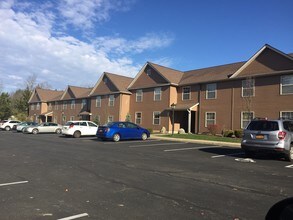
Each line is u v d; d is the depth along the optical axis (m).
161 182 7.88
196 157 13.05
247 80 26.14
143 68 37.47
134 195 6.59
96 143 19.86
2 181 7.82
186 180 8.16
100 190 6.99
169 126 33.16
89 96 46.41
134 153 14.30
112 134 21.62
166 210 5.58
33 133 33.38
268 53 25.47
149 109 36.09
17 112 69.75
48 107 62.78
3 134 30.48
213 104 29.77
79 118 51.91
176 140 22.98
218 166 10.57
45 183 7.62
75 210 5.53
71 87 55.34
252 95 26.25
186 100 32.78
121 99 39.53
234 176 8.75
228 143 19.61
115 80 41.84
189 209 5.65
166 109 33.03
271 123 12.43
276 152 12.02
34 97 67.56
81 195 6.54
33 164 10.56
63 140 22.53
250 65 26.78
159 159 12.27
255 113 25.94
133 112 38.72
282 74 24.31
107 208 5.66
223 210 5.61
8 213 5.30
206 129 30.19
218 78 29.28
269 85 25.17
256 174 9.12
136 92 38.50
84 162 11.16
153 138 24.62
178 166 10.50
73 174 8.83
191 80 32.72
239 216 5.29
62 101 57.62
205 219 5.13
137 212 5.45
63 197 6.37
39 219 5.03
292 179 8.41
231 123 27.91
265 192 6.93
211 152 15.10
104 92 43.06
